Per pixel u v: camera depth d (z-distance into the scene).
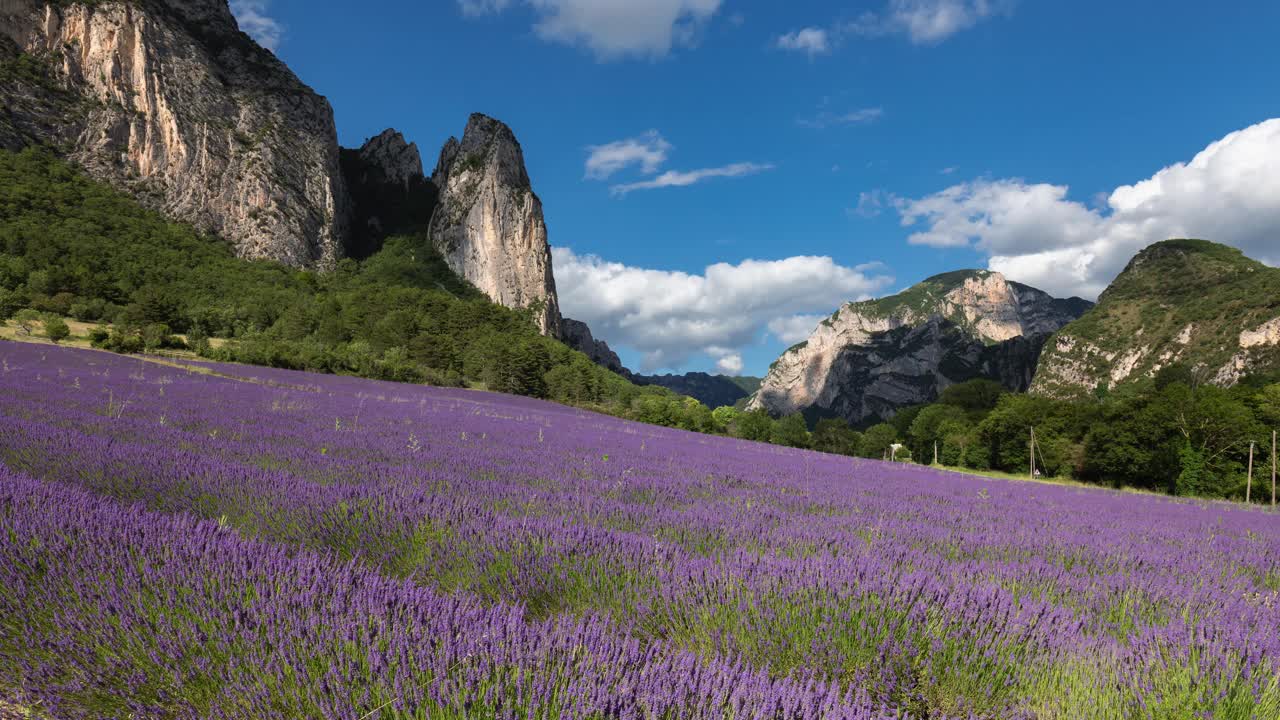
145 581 2.63
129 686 2.13
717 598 3.31
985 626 3.16
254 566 2.89
